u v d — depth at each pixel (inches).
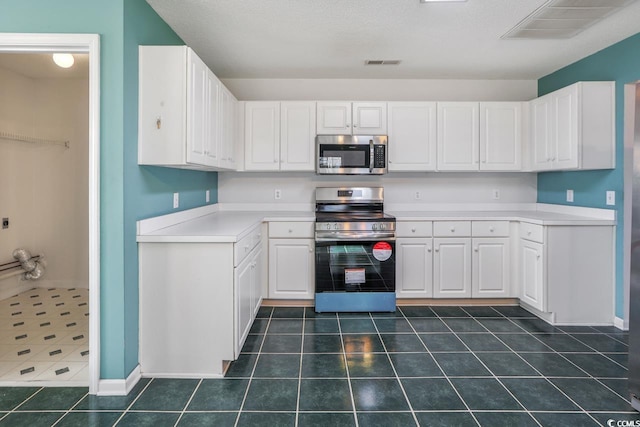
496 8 95.0
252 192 158.1
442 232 137.4
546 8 94.7
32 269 152.6
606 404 75.7
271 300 139.7
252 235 110.1
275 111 143.6
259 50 124.5
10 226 148.7
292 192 158.2
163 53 86.4
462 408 74.3
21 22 77.3
